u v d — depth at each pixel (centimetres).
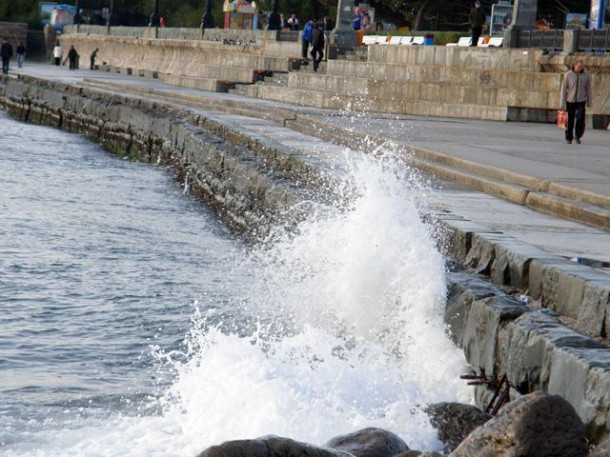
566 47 4903
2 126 6606
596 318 1073
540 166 2450
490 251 1411
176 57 9312
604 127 4475
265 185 2694
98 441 1112
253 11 9688
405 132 3578
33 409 1248
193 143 3919
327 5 9712
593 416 859
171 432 1145
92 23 14350
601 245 1537
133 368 1473
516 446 768
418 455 853
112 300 1888
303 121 4159
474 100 4984
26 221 2730
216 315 1778
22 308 1805
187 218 3000
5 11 15338
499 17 6956
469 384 1128
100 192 3475
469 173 2422
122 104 5722
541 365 990
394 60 5672
